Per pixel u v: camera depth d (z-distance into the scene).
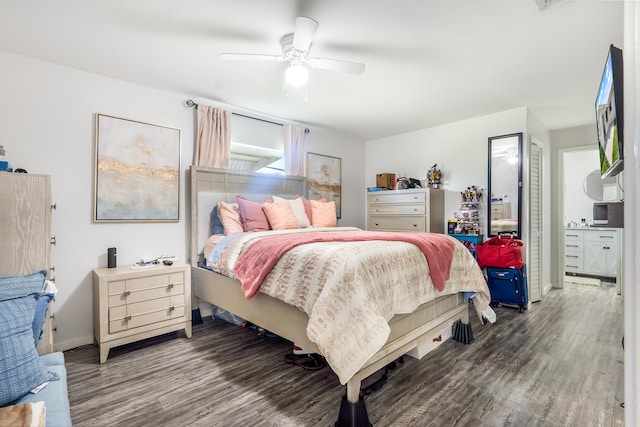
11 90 2.32
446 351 2.43
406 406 1.73
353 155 5.05
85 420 1.62
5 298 1.26
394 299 1.74
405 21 1.97
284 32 2.09
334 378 2.04
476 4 1.81
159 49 2.30
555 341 2.62
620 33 2.09
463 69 2.62
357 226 5.11
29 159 2.37
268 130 3.86
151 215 2.93
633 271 0.48
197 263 3.08
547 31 2.07
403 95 3.20
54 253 2.46
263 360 2.29
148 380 2.02
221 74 2.71
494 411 1.70
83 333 2.57
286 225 3.12
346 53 2.37
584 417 1.65
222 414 1.67
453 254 2.40
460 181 4.10
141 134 2.89
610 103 1.37
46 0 1.76
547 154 4.40
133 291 2.43
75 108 2.57
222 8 1.84
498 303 3.69
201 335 2.78
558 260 4.56
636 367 0.47
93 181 2.64
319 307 1.55
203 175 3.18
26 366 1.15
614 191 5.21
